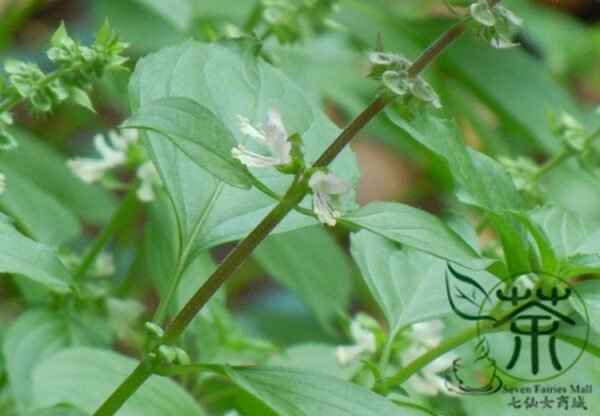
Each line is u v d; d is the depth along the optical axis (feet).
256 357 1.54
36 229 1.63
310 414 1.18
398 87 1.19
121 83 1.75
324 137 1.32
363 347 1.49
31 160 1.85
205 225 1.27
